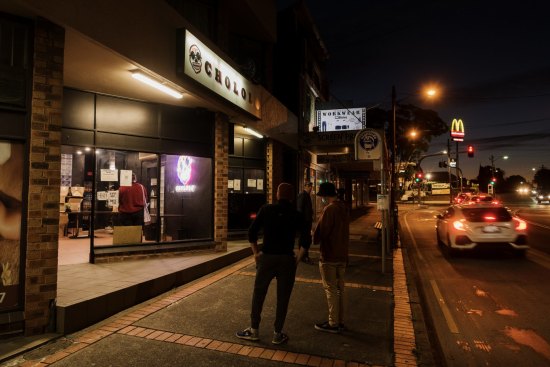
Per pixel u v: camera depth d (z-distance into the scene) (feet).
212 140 33.22
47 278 16.71
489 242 37.63
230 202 42.50
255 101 39.24
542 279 29.63
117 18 20.56
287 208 16.42
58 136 17.30
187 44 25.95
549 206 149.79
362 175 95.71
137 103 28.68
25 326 16.12
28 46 16.94
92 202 26.40
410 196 237.25
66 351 14.94
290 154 56.90
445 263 36.42
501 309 22.40
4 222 16.22
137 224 29.76
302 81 61.16
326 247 17.57
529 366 15.26
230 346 15.58
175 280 24.16
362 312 20.29
